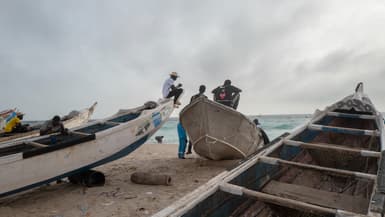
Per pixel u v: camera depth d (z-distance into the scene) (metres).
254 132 8.30
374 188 2.87
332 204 3.30
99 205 5.34
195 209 2.66
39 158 5.49
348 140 6.96
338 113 6.90
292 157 4.94
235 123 7.70
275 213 3.69
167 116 9.66
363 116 6.63
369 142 6.30
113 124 8.24
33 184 5.48
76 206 5.32
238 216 3.23
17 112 11.14
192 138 8.47
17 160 5.19
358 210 3.12
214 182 3.12
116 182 6.98
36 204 5.52
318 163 5.75
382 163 3.41
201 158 10.09
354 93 8.46
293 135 5.04
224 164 8.98
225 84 9.39
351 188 4.60
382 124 5.73
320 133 6.43
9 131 10.51
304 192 3.66
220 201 3.03
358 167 5.55
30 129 11.02
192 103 7.71
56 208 5.26
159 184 6.62
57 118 7.42
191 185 6.57
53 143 6.39
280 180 4.41
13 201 5.78
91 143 6.38
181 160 9.91
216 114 7.61
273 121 50.22
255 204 3.56
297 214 3.56
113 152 6.94
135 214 4.86
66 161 5.92
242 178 3.46
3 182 5.04
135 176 6.89
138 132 7.74
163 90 10.73
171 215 2.42
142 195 5.88
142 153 11.90
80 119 13.66
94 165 6.62
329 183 4.87
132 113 9.52
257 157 3.91
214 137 7.89
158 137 19.03
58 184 7.12
